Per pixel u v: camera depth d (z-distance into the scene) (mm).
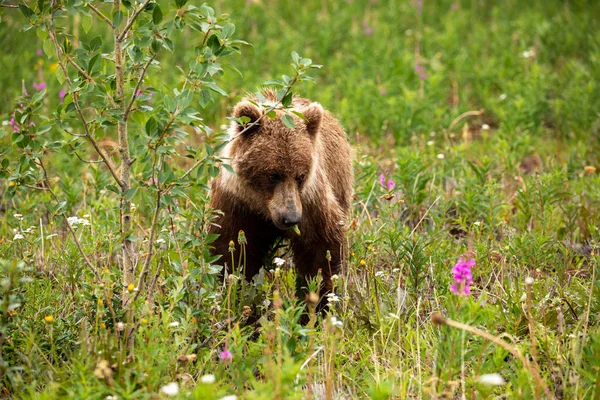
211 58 8289
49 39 8555
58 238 11766
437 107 19047
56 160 15266
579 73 19453
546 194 13156
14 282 7840
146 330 7840
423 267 10883
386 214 12164
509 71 21344
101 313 8078
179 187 8383
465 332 7699
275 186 10133
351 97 19203
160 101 8773
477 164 14773
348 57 22891
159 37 8234
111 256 10891
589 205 13742
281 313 8203
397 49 22938
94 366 7637
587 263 12016
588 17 25406
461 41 25094
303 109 10727
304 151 10195
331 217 10672
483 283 10852
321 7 28422
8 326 8344
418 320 9586
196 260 8875
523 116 17750
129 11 8633
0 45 21734
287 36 23875
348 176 12430
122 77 8555
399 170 14117
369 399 8016
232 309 9312
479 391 7512
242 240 9430
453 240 12586
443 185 15352
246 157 10188
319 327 9789
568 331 9141
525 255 11094
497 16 27359
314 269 10789
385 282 10789
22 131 8359
